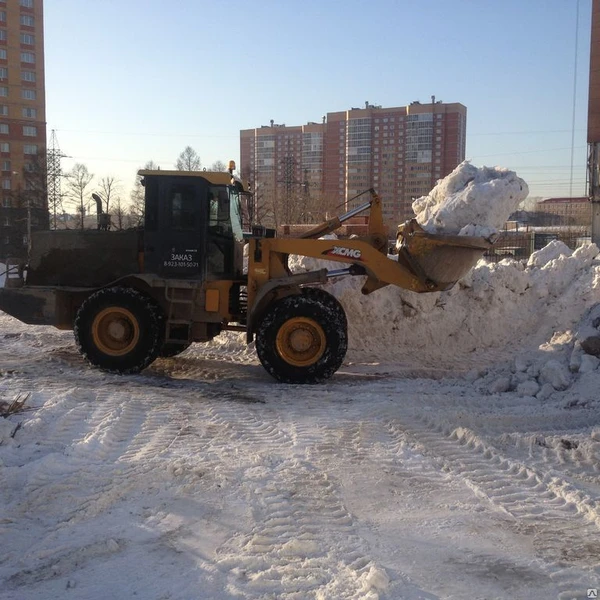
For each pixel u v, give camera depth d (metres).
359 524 4.21
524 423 6.39
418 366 9.20
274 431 6.01
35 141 67.62
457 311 9.66
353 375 8.65
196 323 8.50
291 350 8.11
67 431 5.85
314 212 41.06
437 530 4.14
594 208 34.31
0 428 5.50
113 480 4.75
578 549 3.92
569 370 7.72
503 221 9.20
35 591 3.44
